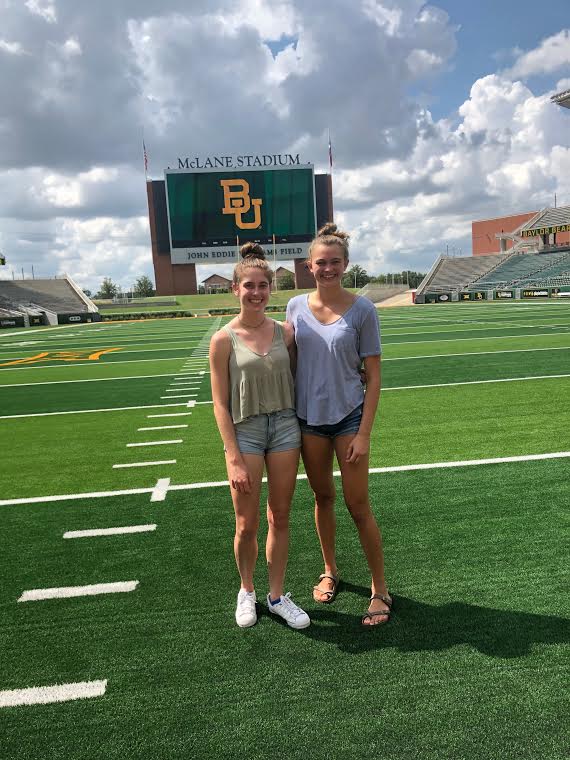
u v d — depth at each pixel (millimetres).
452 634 2312
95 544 3301
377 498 3857
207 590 2742
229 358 2428
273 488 2486
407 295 51250
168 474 4617
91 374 11344
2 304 45406
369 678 2076
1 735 1875
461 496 3820
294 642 2312
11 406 8117
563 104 41000
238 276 2391
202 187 50781
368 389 2441
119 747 1811
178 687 2066
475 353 11641
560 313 23344
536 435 5270
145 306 51188
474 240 64688
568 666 2094
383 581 2496
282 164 51438
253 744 1799
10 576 2938
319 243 2379
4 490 4371
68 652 2289
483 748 1748
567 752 1725
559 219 46562
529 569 2805
